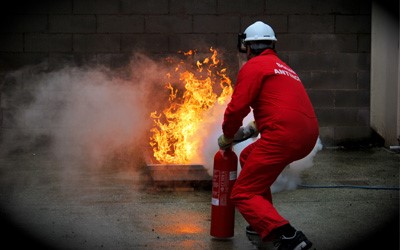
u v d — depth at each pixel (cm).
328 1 942
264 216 484
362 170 805
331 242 536
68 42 932
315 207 642
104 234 558
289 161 492
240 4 938
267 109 493
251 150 533
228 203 535
